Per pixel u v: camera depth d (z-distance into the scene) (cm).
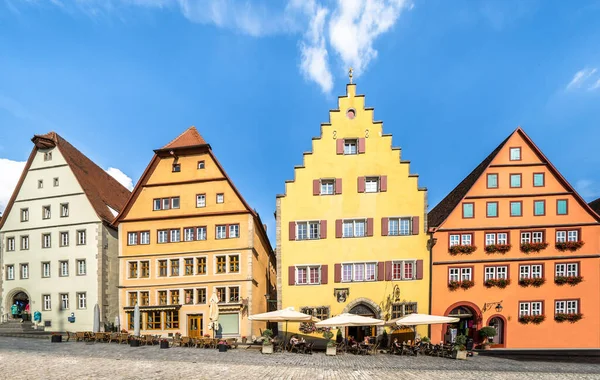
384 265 2291
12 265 2919
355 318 1886
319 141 2425
